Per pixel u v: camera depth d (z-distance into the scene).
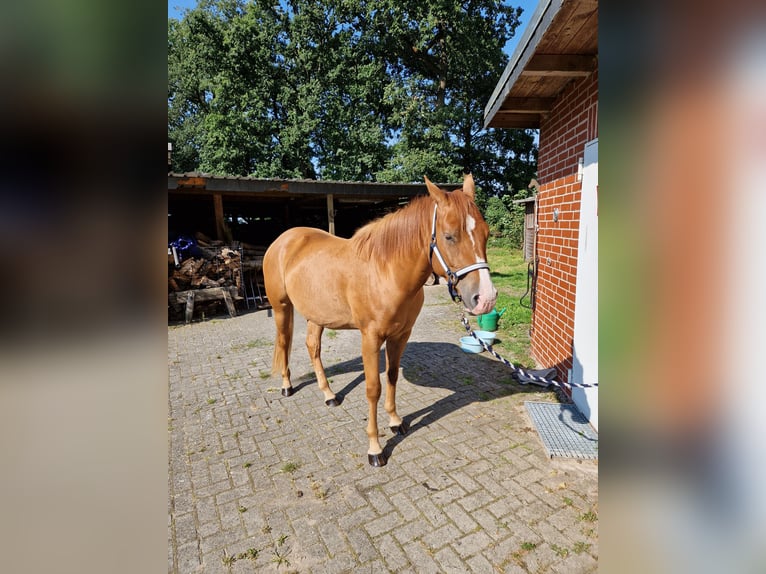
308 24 16.14
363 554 1.74
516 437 2.61
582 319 2.80
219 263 6.96
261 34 15.80
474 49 16.23
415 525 1.89
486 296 1.87
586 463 2.32
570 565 1.66
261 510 2.02
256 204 11.05
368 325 2.38
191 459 2.47
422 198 2.22
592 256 2.64
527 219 13.55
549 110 3.44
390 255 2.24
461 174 17.20
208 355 4.59
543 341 3.75
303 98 15.92
